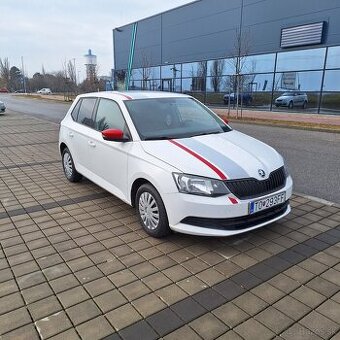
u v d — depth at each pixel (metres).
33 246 3.81
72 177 6.04
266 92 21.28
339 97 17.47
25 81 90.62
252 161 3.70
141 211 4.05
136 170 3.95
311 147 9.94
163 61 29.77
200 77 26.02
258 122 16.42
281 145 10.31
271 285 3.05
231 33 22.78
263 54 20.94
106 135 4.12
